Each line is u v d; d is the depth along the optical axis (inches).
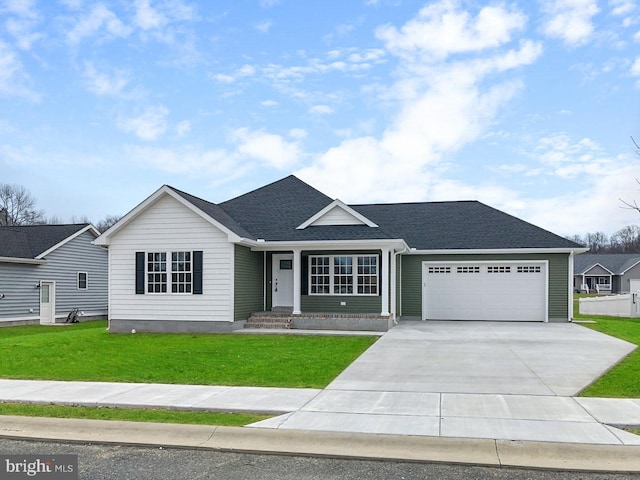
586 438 267.9
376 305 836.0
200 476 230.2
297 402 342.0
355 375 429.7
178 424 296.7
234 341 647.1
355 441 270.1
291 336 697.0
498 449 257.1
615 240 3607.3
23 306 1059.9
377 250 834.8
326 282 858.1
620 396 355.3
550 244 900.6
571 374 426.9
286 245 798.5
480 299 928.9
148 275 783.1
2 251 1026.1
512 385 389.1
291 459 252.5
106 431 291.3
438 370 448.1
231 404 337.4
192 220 769.6
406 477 228.7
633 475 231.0
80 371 458.3
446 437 271.0
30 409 333.4
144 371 455.2
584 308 1239.5
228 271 755.4
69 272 1175.6
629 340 639.8
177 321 768.3
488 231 960.9
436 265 946.1
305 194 967.0
